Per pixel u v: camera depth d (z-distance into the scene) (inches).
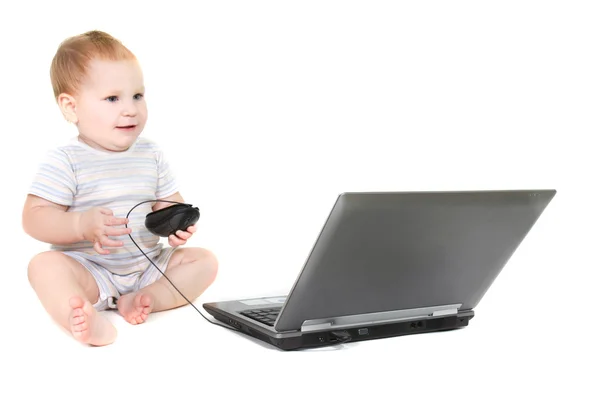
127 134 100.8
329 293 73.9
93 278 96.8
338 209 66.8
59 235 93.2
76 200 99.5
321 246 68.8
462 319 87.5
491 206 77.1
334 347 77.5
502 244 82.5
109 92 97.9
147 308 92.2
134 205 103.0
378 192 68.3
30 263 91.6
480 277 84.7
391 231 72.0
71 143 101.5
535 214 82.1
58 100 101.6
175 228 94.1
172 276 101.0
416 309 82.9
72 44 100.4
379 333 81.3
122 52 100.5
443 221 74.8
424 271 78.9
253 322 81.0
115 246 89.6
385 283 77.0
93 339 79.2
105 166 101.4
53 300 85.7
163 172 109.7
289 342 75.3
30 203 96.6
